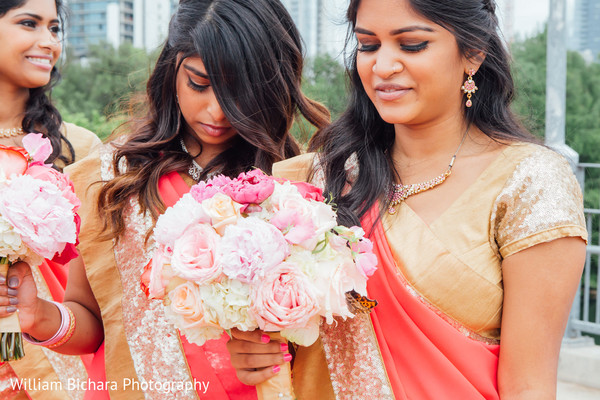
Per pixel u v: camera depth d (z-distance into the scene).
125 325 2.45
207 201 2.00
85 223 2.54
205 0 2.53
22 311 2.33
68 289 2.63
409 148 2.28
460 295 2.07
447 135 2.22
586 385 5.19
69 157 3.53
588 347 5.42
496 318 2.10
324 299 1.93
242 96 2.51
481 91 2.24
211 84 2.46
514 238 2.04
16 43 3.18
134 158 2.57
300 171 2.47
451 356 2.07
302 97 2.79
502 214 2.09
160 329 2.41
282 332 1.99
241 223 1.94
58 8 3.74
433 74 2.06
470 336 2.11
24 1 3.18
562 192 2.04
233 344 2.17
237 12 2.52
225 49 2.45
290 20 2.71
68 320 2.46
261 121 2.59
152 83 2.66
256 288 1.91
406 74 2.08
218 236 1.96
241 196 2.00
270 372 2.12
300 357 2.33
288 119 2.72
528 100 2.59
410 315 2.11
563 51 5.95
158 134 2.60
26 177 2.19
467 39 2.08
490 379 2.06
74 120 7.74
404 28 2.04
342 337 2.23
